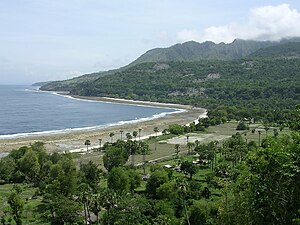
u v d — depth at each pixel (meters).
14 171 145.75
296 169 28.61
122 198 99.38
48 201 113.88
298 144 30.08
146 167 159.12
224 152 167.25
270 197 30.22
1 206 110.31
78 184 119.31
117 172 116.62
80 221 97.31
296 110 36.56
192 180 132.00
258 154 31.50
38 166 142.62
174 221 90.69
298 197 29.75
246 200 32.34
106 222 92.88
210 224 85.56
